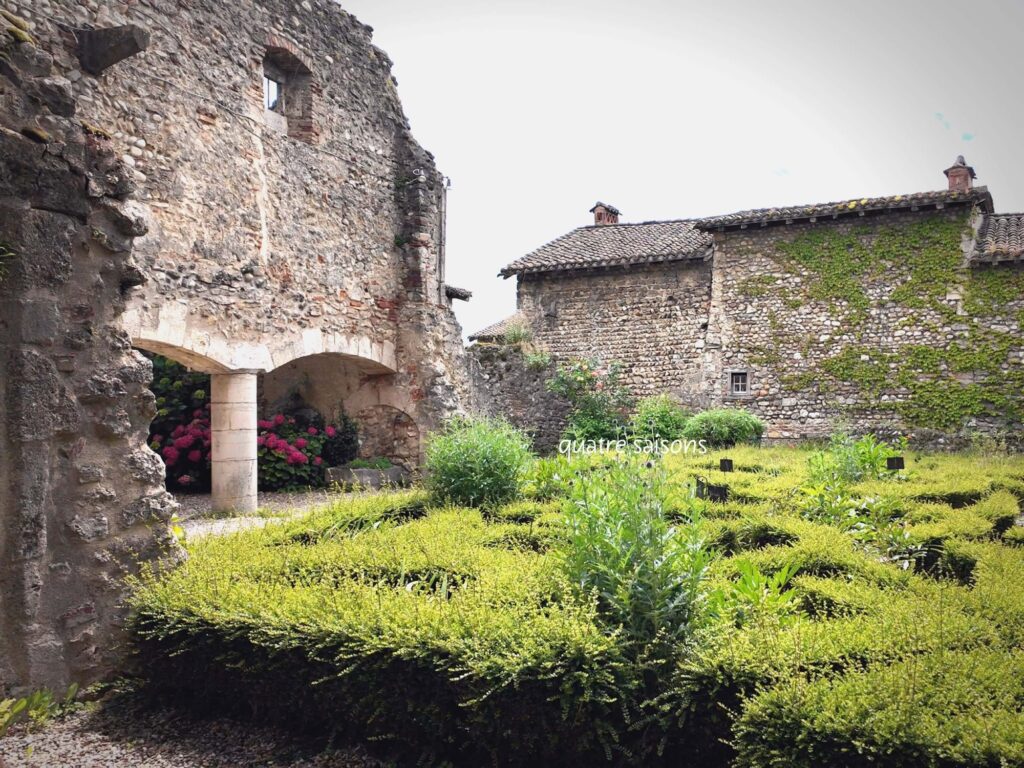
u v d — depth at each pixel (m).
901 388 15.23
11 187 3.61
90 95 7.38
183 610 3.67
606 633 3.16
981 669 2.63
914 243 15.23
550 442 16.66
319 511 6.95
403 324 11.95
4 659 3.47
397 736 3.24
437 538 5.06
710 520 5.76
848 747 2.41
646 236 19.22
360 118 11.36
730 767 2.77
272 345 9.55
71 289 3.84
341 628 3.25
